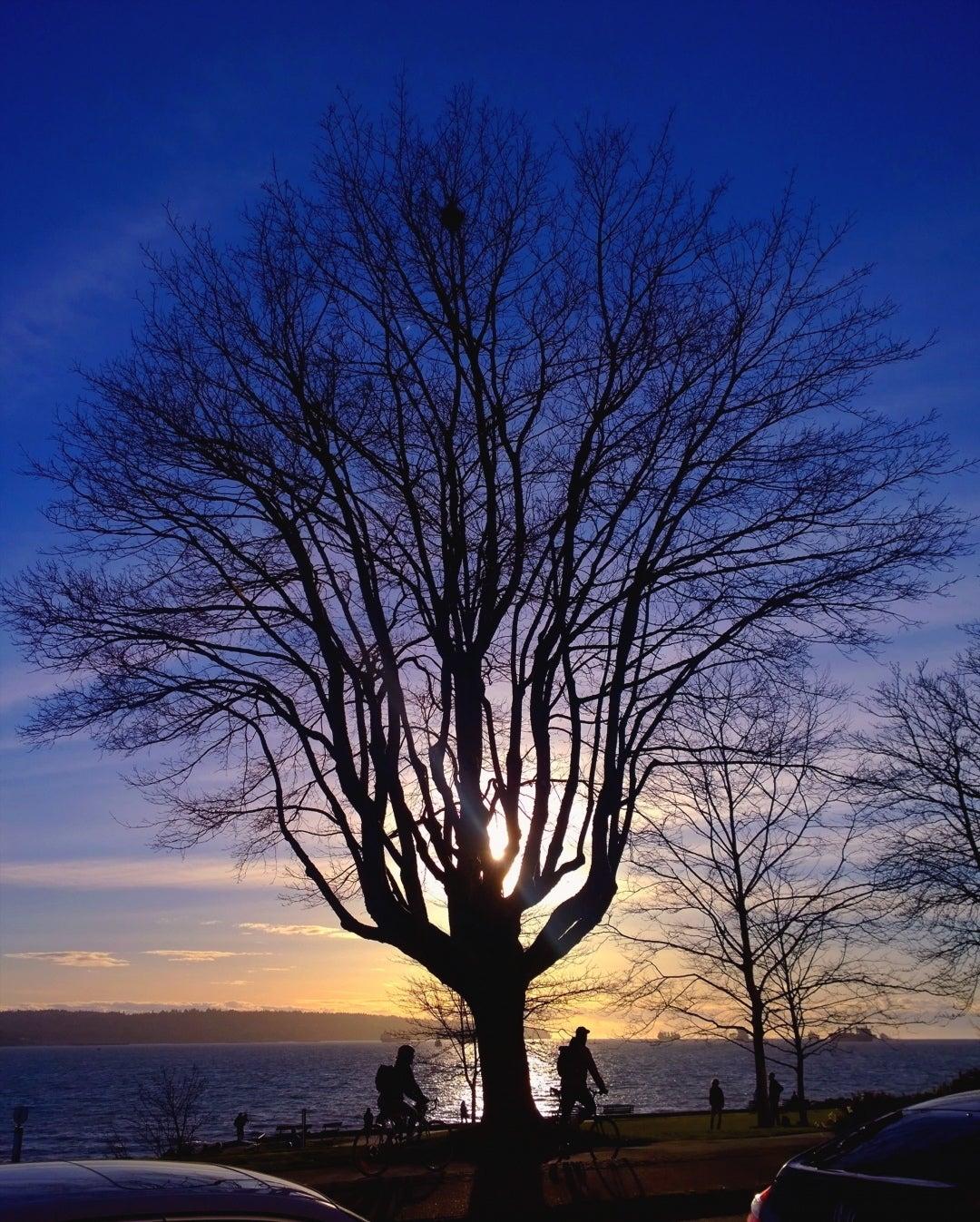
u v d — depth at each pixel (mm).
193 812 18969
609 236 18953
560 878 17938
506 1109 16719
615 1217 13219
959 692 30734
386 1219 12320
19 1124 23125
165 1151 37312
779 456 18078
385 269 18422
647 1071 178500
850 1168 6957
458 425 18734
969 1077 23422
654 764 18609
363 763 17734
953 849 30234
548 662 18297
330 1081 157000
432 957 17234
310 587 17953
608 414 18500
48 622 17531
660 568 18422
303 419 18016
